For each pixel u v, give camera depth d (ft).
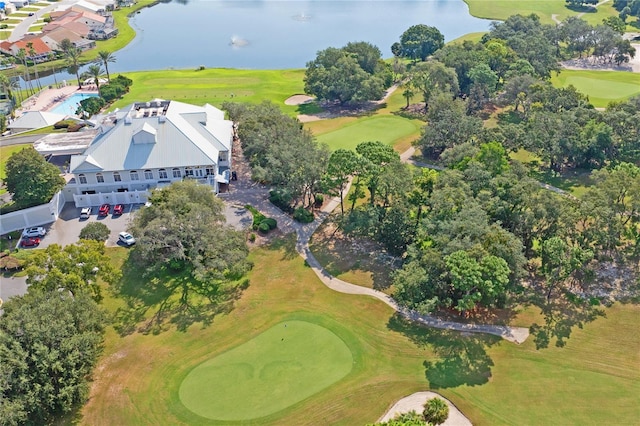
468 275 227.20
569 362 228.63
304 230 327.06
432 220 278.87
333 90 542.16
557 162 403.95
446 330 245.45
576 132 395.34
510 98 524.11
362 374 220.23
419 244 291.99
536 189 287.89
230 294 272.51
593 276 281.54
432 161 423.64
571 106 451.53
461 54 561.84
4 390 181.88
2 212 318.04
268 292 273.54
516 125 421.59
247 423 197.98
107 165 346.54
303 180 321.52
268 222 326.65
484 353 232.53
